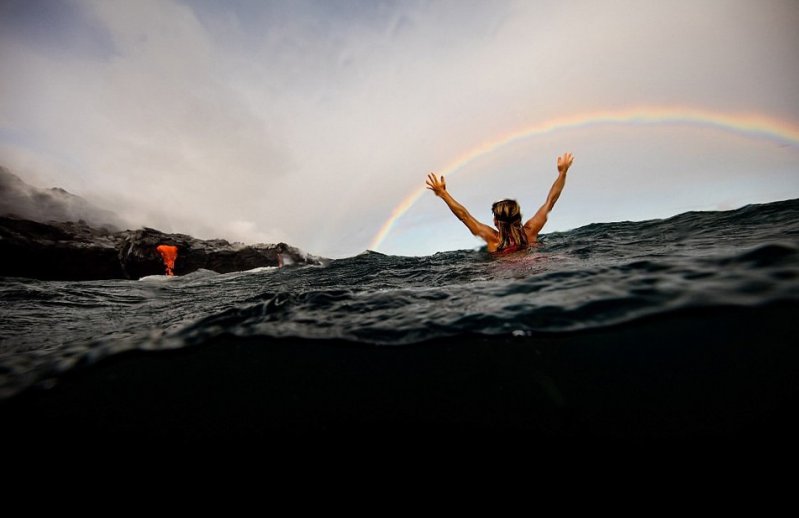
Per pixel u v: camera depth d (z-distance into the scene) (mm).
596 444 1902
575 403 2176
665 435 1897
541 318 2143
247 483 1878
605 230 7012
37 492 1845
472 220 4371
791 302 1710
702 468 1656
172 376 2537
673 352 2012
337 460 1984
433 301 2852
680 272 2346
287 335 2463
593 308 2115
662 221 6832
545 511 1567
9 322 3707
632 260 2982
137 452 2131
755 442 1748
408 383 2377
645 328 1939
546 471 1773
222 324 2809
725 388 2068
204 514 1703
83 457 2084
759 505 1438
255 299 3773
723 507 1460
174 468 2000
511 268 3666
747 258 2283
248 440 2193
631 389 2129
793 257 2121
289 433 2213
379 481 1820
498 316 2279
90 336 3035
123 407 2422
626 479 1665
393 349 2266
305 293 3527
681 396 2096
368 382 2436
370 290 3514
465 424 2143
